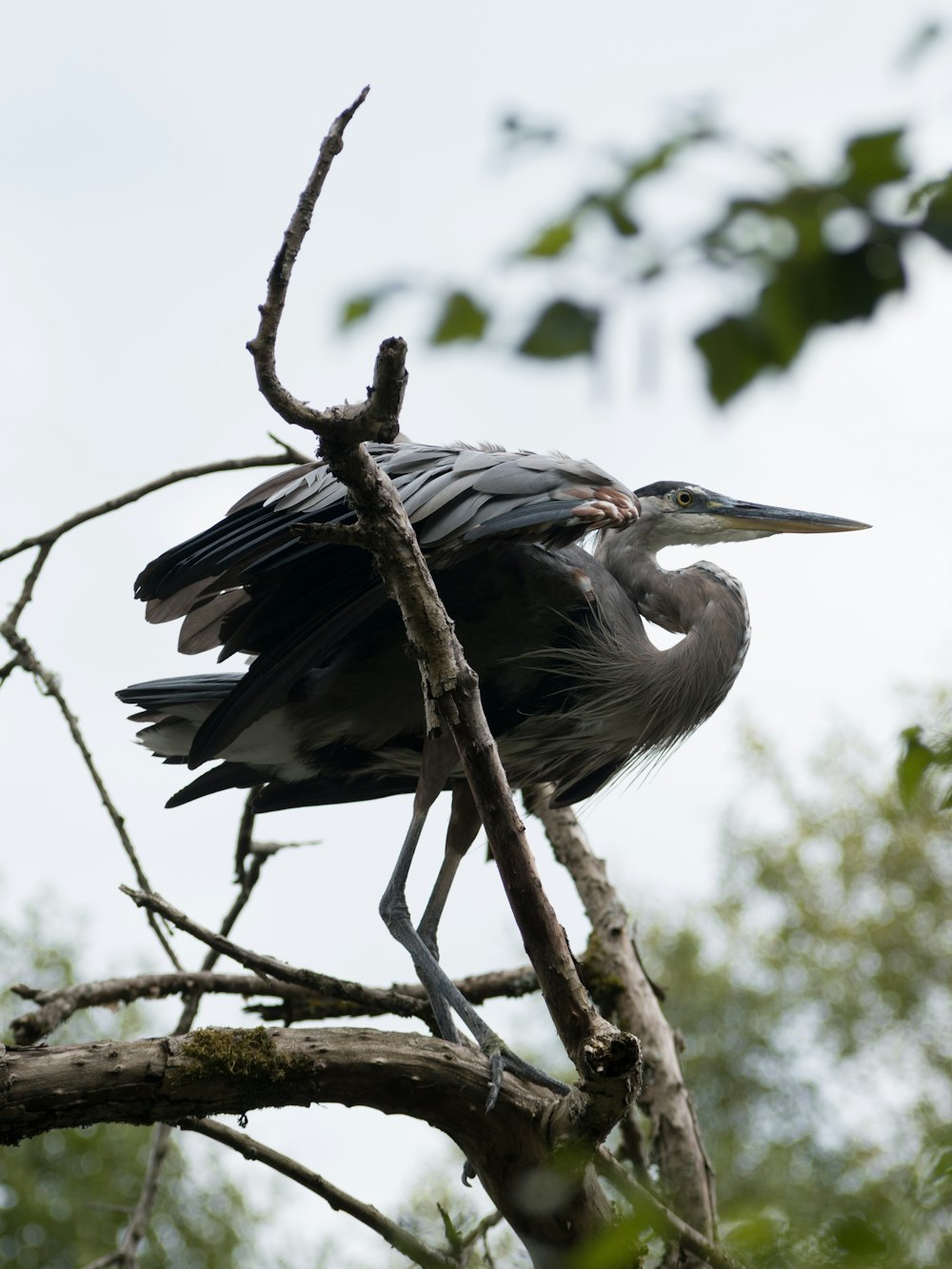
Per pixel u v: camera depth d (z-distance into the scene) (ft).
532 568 33.42
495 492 31.01
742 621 38.96
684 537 42.96
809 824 88.89
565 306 10.52
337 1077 22.68
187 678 35.70
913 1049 81.92
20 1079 20.71
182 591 32.99
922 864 85.35
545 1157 23.44
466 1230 40.65
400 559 21.22
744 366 10.18
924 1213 14.56
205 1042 21.94
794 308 10.03
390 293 11.14
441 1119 23.67
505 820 21.50
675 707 36.78
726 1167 74.79
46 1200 74.64
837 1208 14.89
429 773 31.40
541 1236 24.04
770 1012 83.92
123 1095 21.36
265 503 30.17
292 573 31.09
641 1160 33.65
